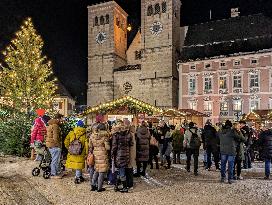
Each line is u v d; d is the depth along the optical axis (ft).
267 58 153.38
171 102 181.88
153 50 189.26
